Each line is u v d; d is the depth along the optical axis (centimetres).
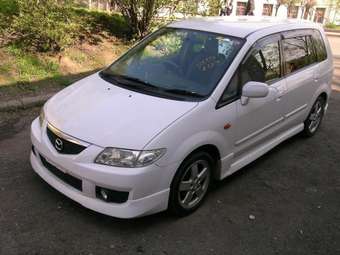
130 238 372
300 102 565
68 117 392
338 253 381
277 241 389
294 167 539
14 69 733
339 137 652
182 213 404
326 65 625
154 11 930
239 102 437
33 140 412
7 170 462
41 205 405
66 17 809
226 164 440
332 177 523
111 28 1022
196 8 955
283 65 518
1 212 391
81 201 370
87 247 357
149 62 472
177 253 360
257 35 472
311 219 429
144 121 374
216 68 436
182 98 409
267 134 505
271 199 458
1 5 857
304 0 3319
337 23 3575
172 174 372
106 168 352
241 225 407
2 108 619
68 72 786
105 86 441
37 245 355
